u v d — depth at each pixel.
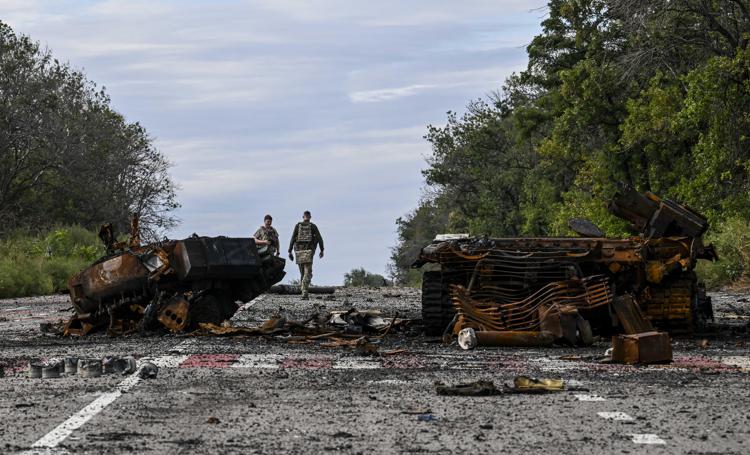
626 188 33.38
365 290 84.19
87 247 100.88
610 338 32.19
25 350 30.05
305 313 48.72
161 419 16.81
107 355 28.12
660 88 92.00
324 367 24.67
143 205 145.25
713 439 14.88
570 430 15.63
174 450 14.29
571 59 114.69
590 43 100.19
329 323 35.88
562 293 31.03
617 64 93.25
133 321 35.38
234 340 32.34
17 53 131.50
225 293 35.69
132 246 35.50
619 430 15.62
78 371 22.97
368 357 27.05
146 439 15.09
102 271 34.78
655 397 19.03
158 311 34.50
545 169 130.88
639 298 32.81
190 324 34.81
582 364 24.95
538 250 32.25
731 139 75.19
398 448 14.37
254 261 34.84
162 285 34.59
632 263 32.38
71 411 17.69
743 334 34.09
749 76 74.62
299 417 16.98
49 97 131.25
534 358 26.55
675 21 80.69
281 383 21.47
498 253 32.00
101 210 138.88
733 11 77.38
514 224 155.50
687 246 32.66
